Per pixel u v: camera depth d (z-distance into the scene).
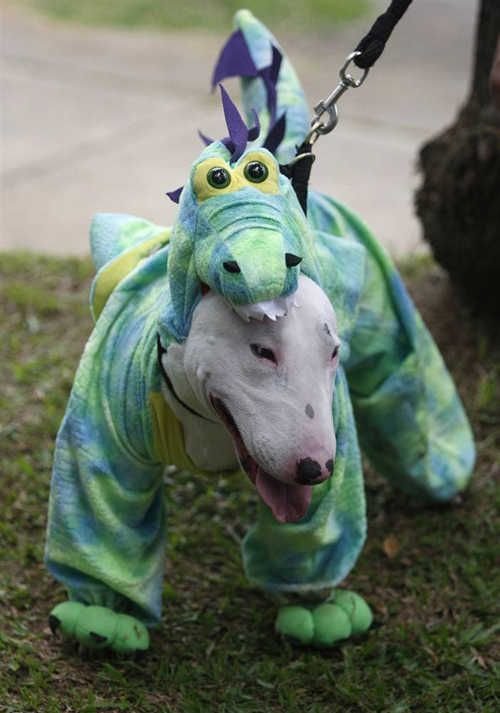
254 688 2.87
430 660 3.00
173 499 3.68
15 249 5.57
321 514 2.71
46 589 3.24
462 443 3.62
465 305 4.71
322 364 2.26
